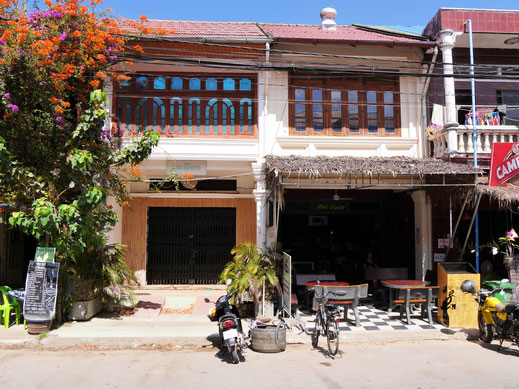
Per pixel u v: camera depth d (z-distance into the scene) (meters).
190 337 8.02
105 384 5.66
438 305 9.32
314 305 8.34
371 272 11.77
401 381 5.89
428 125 11.92
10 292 8.50
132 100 11.38
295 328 8.73
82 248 7.98
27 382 5.71
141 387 5.55
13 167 7.54
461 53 12.59
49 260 8.13
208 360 6.91
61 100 8.70
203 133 11.44
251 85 11.57
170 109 11.45
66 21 8.89
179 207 13.32
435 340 8.34
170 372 6.23
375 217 13.70
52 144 8.71
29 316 7.97
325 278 11.26
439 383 5.80
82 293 9.16
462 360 6.95
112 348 7.66
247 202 13.34
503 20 11.84
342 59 11.73
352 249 13.62
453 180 10.07
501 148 9.67
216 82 11.53
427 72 11.73
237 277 9.66
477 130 10.84
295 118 11.67
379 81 11.84
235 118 11.52
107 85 11.05
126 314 9.79
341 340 8.21
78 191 9.12
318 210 13.45
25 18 8.69
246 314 9.91
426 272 11.73
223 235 13.33
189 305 10.91
